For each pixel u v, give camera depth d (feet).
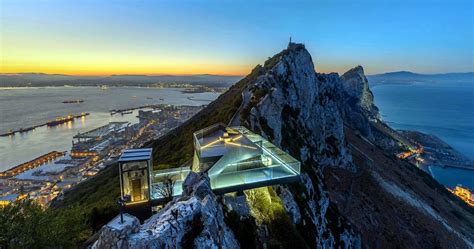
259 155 76.48
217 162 70.90
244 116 137.49
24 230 45.73
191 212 50.42
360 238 161.68
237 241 62.39
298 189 118.83
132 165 61.00
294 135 176.45
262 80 188.75
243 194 72.79
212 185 67.92
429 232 207.82
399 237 187.01
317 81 264.52
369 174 265.54
